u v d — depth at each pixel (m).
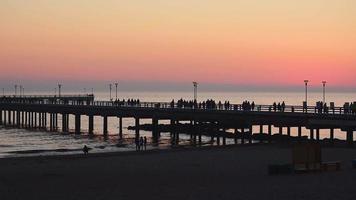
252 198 27.34
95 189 31.81
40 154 58.03
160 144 70.62
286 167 37.38
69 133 92.00
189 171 40.22
